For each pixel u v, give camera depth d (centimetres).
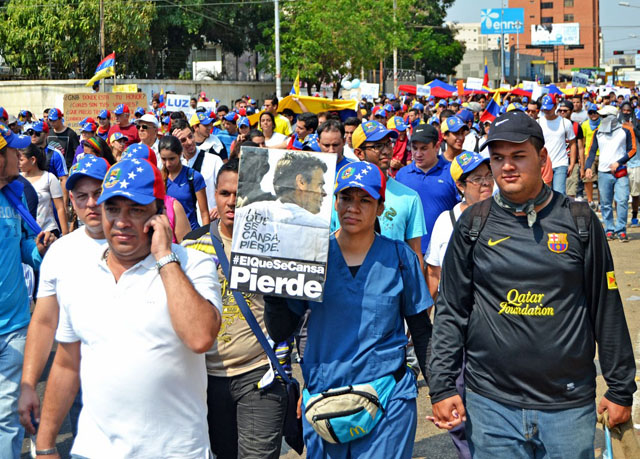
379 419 364
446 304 355
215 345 418
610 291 334
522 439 339
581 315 335
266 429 411
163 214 321
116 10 3866
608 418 348
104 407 314
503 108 1598
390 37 4578
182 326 304
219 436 432
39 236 482
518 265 334
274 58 4531
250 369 416
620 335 336
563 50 16262
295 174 358
